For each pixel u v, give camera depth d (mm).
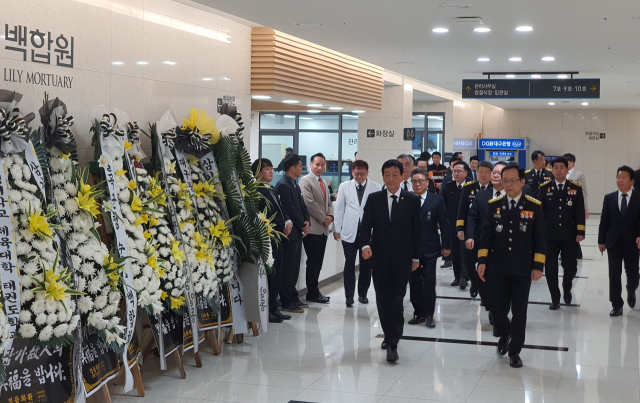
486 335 6520
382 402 4551
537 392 4797
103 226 4586
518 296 5383
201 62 6852
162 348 4793
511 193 5387
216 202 5805
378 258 5520
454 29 7453
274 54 8141
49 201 4027
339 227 7930
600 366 5473
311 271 8039
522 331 5395
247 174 6043
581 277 10125
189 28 6598
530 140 23344
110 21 5332
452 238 8969
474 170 12086
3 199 3574
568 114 23031
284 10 6445
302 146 17375
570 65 10523
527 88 12023
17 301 3541
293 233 7320
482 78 12430
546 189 7781
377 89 12414
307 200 7824
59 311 3787
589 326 6914
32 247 3766
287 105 10695
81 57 4988
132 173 4762
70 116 4312
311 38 8148
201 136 5441
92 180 4574
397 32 7668
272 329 6691
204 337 5992
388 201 5551
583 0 5945
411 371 5293
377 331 6629
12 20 4312
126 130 4934
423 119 19422
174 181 5246
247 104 8062
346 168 17219
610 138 22797
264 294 6062
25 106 4418
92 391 4129
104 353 4344
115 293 4266
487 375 5199
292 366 5387
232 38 7578
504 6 6234
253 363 5461
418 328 6824
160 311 4781
